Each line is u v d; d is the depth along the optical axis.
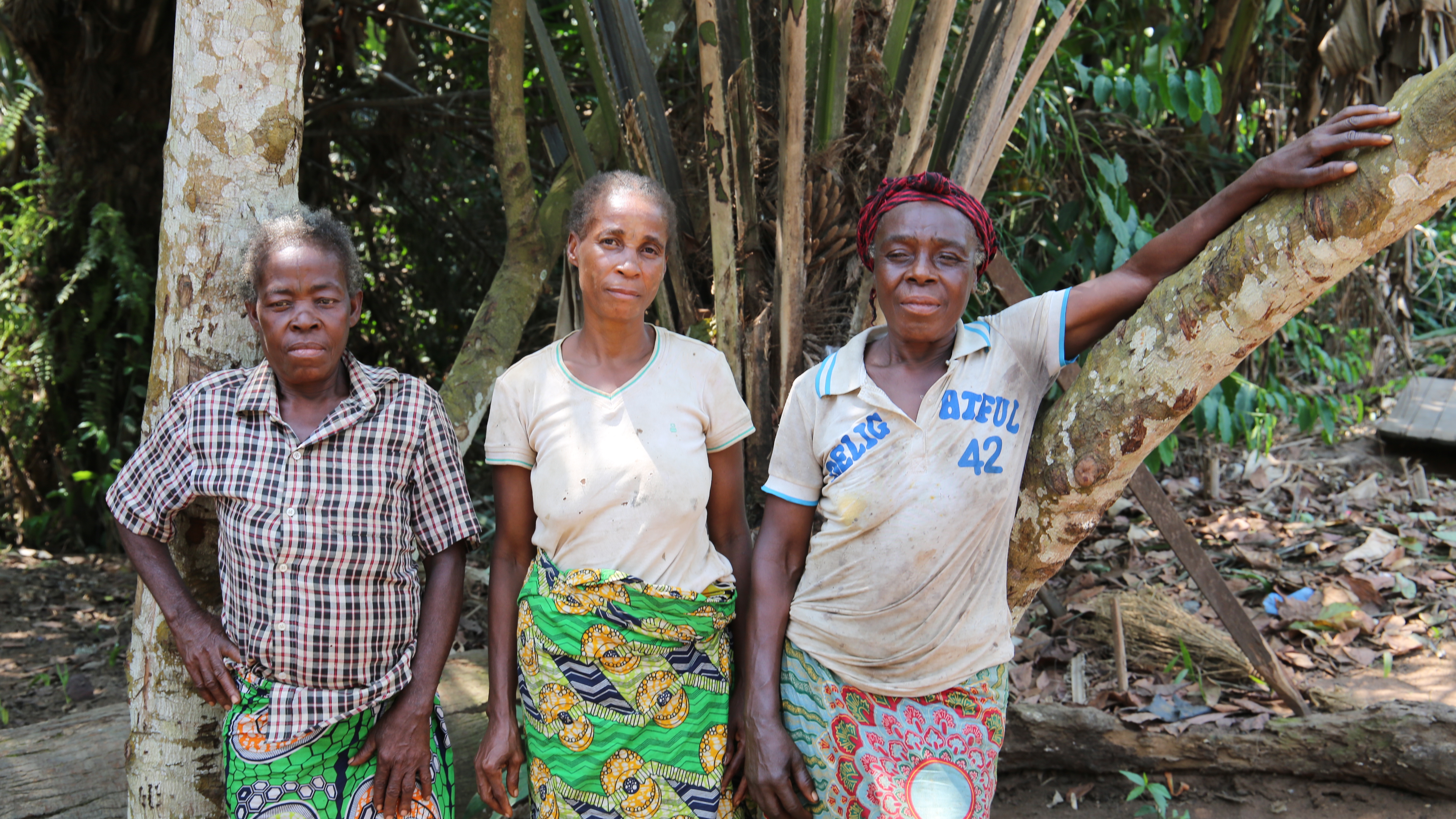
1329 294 5.14
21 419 4.89
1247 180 1.56
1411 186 1.36
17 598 4.25
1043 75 4.09
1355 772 2.62
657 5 3.26
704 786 1.80
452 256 5.63
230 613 1.77
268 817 1.70
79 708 3.28
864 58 2.56
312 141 5.09
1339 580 3.66
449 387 2.67
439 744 1.90
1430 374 6.22
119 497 1.79
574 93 4.66
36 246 4.69
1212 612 3.52
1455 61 1.32
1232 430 4.00
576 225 1.80
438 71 5.10
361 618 1.74
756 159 2.58
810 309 2.57
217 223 1.93
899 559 1.70
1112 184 3.88
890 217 1.70
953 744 1.71
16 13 4.30
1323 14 4.13
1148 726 2.74
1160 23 4.27
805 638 1.81
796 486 1.84
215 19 1.89
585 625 1.75
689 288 2.62
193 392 1.77
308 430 1.77
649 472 1.77
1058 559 1.88
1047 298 1.77
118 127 4.56
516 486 1.87
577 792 1.78
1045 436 1.80
